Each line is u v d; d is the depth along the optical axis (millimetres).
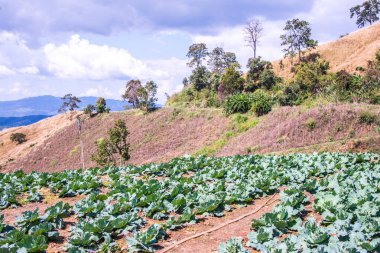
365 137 29766
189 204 11875
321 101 45656
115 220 9453
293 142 34938
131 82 106625
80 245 8594
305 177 16297
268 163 18859
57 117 111688
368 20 108375
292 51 87062
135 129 73500
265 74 75875
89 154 72375
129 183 15031
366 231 8664
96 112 95250
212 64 107062
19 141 101188
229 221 10977
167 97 100688
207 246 9055
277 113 45219
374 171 15953
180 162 20562
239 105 56469
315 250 7449
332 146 29000
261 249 8117
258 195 13945
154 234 9000
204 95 85125
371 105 36562
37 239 8203
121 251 8578
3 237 8984
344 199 11281
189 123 65500
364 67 71188
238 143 43781
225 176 16844
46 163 76500
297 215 11180
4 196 12680
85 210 10648
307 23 85562
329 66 80812
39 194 13586
